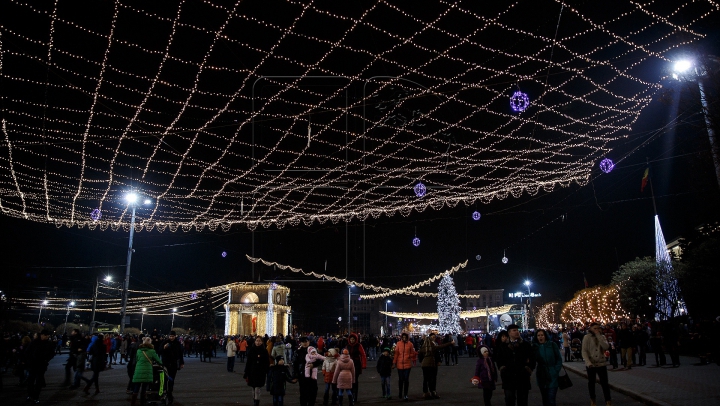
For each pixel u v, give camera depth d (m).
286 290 64.31
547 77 15.50
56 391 17.56
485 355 12.22
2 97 15.95
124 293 29.23
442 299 52.81
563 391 15.73
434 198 24.16
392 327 128.75
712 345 20.88
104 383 20.53
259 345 13.23
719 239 32.12
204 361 41.34
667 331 21.94
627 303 45.53
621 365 23.55
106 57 14.08
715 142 14.97
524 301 118.62
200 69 14.21
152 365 13.96
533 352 10.27
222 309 77.88
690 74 13.89
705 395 12.54
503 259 40.31
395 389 18.78
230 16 13.06
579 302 67.12
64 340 50.00
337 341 25.05
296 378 13.70
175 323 78.06
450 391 17.34
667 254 40.50
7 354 25.09
